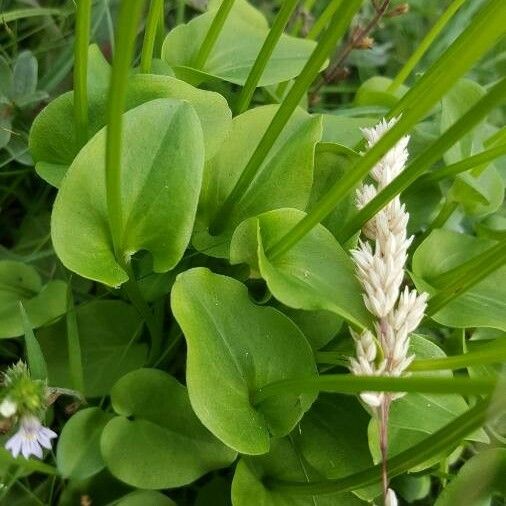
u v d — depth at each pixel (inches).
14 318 3.7
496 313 3.7
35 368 3.1
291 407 3.2
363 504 3.5
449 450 3.2
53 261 4.4
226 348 3.2
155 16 3.5
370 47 5.0
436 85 2.4
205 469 3.4
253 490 3.3
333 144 3.8
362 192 3.4
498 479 3.4
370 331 2.8
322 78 5.2
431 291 3.7
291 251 3.3
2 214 4.6
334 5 4.3
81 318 3.9
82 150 3.0
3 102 4.2
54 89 4.7
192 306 3.1
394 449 3.4
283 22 3.4
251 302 3.3
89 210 3.1
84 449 3.3
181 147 3.2
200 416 2.9
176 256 3.2
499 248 3.2
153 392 3.5
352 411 3.7
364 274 2.8
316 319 3.6
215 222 3.7
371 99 5.1
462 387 2.2
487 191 4.3
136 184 3.2
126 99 3.5
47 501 3.5
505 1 2.0
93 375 3.8
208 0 4.9
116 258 3.2
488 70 5.9
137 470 3.3
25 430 2.8
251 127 3.8
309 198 3.9
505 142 3.7
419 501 4.2
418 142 4.7
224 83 4.7
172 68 4.0
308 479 3.5
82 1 2.8
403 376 2.6
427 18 6.2
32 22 5.0
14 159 4.4
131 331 3.9
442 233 4.0
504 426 3.8
